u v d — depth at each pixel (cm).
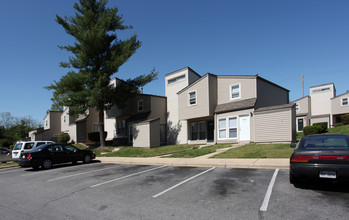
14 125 6712
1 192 793
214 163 1051
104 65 2197
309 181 695
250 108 1744
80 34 2023
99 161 1532
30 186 868
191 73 2448
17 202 655
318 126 2066
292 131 1503
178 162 1170
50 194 729
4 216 537
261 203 535
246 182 727
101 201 622
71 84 2117
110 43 2320
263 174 819
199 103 2069
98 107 2300
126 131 2844
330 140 670
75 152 1441
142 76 2320
